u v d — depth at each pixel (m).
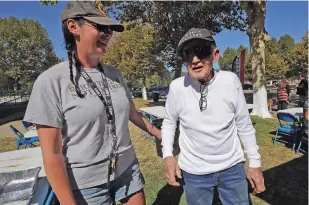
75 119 1.38
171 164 1.94
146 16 14.33
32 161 2.52
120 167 1.65
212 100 1.72
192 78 1.72
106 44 1.48
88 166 1.46
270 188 3.70
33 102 1.26
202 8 13.02
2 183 1.96
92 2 1.41
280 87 12.09
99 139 1.47
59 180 1.29
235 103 1.74
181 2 12.54
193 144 1.84
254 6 8.59
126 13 13.73
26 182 1.94
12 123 11.80
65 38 1.42
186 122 1.83
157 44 17.22
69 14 1.36
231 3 13.68
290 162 4.71
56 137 1.31
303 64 40.19
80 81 1.42
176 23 14.81
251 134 1.85
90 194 1.51
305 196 3.46
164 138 2.01
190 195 1.93
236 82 1.76
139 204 1.82
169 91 1.92
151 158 5.17
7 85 42.41
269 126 7.36
